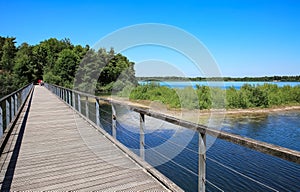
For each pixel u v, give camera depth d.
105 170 3.29
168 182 2.75
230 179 6.43
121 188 2.74
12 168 3.39
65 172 3.23
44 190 2.71
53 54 51.53
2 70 52.06
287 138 12.85
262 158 7.89
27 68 46.81
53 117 7.88
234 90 23.27
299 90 26.41
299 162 1.24
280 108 23.73
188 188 5.72
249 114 20.50
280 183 6.24
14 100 7.68
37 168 3.39
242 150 8.57
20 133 5.60
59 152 4.13
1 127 4.47
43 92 21.03
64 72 38.88
